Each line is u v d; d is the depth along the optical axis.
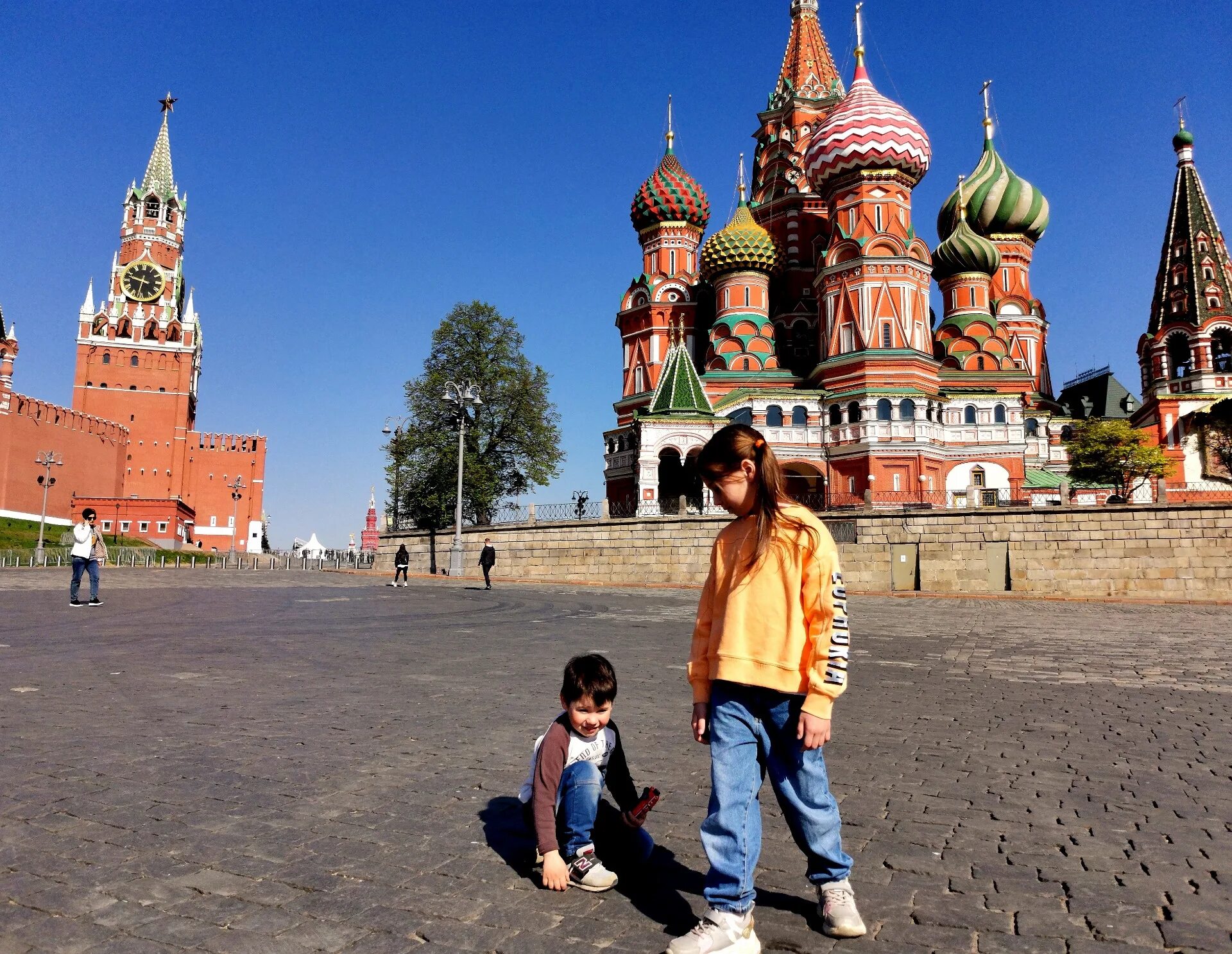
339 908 3.77
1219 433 60.41
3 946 3.34
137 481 101.94
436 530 44.34
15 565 50.03
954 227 63.22
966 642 15.19
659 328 62.56
